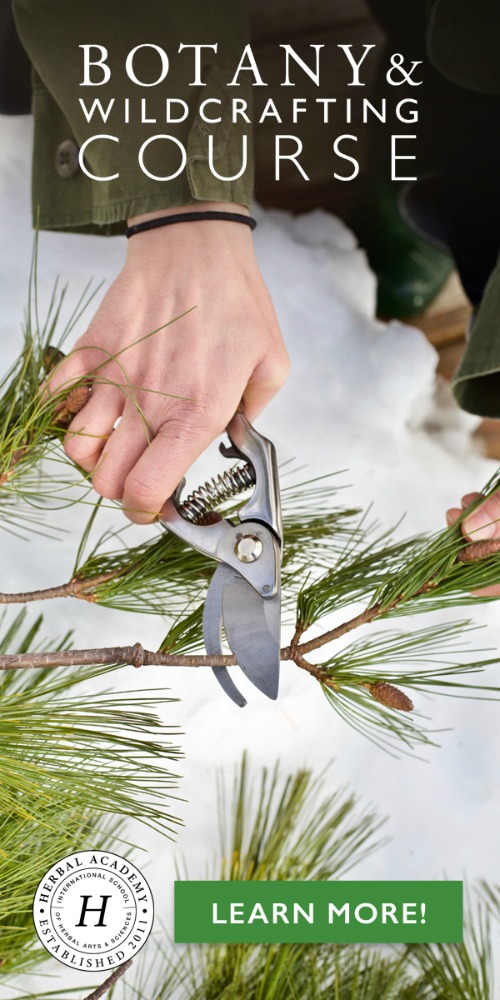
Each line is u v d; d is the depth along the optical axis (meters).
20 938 0.92
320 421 1.36
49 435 0.88
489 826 1.26
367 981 0.99
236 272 0.89
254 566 0.83
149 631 1.22
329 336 1.40
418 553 0.86
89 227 1.08
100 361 0.88
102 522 1.25
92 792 0.79
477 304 1.34
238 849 1.05
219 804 1.19
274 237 1.44
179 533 0.85
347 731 1.26
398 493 1.38
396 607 0.83
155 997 1.06
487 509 0.83
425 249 1.50
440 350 1.51
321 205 1.53
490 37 1.07
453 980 0.97
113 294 0.90
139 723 0.80
